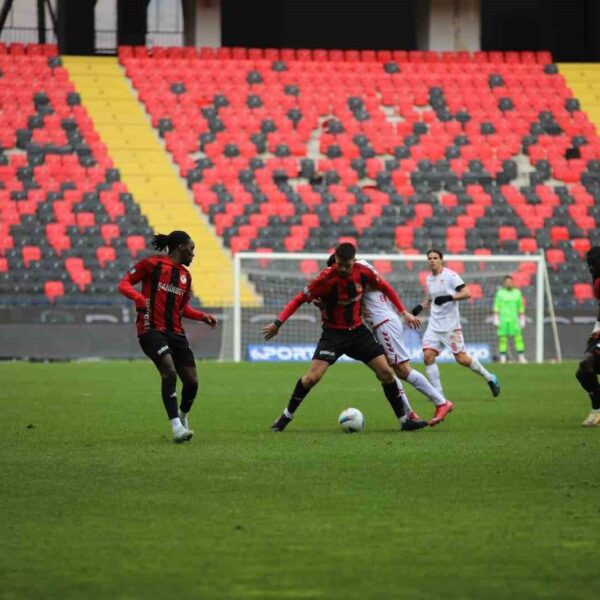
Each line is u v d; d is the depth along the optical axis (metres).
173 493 30.84
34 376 85.50
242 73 146.12
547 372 93.00
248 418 53.47
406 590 20.73
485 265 120.19
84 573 22.03
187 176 131.62
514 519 27.16
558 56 170.62
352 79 147.50
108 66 145.12
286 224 126.69
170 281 42.16
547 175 138.12
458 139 141.00
